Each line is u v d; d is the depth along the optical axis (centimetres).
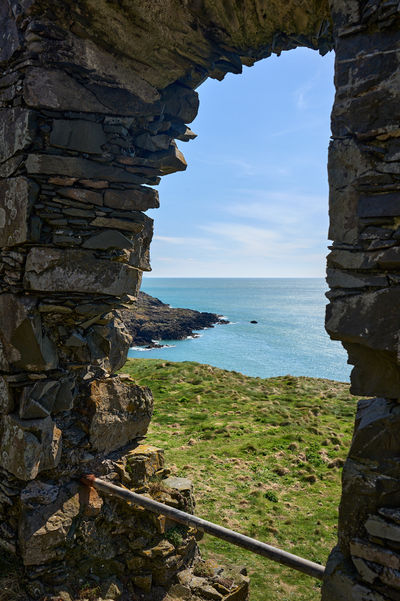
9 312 497
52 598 469
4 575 479
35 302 490
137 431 612
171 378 2506
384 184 286
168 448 1398
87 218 511
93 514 526
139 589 539
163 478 621
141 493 569
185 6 439
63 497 507
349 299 300
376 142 289
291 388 2530
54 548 486
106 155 519
